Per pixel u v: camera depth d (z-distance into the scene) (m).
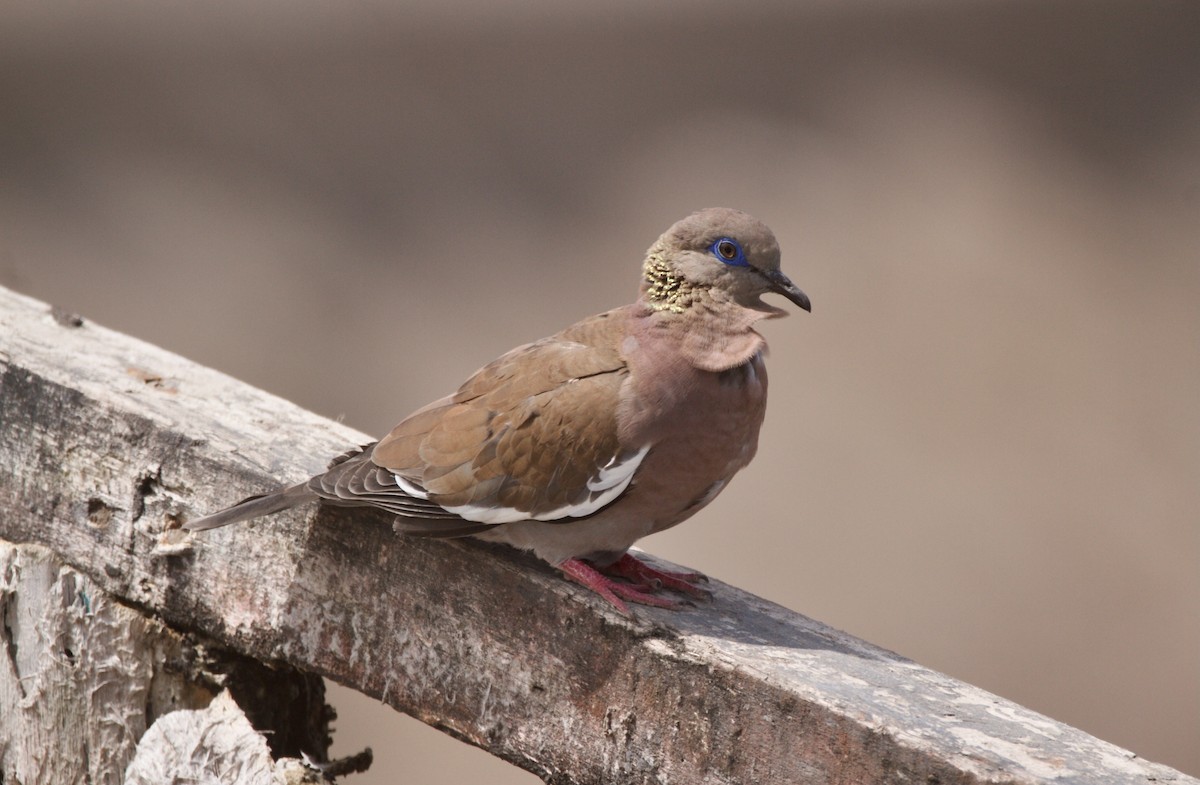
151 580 5.31
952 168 22.19
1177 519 15.86
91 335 6.18
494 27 23.31
